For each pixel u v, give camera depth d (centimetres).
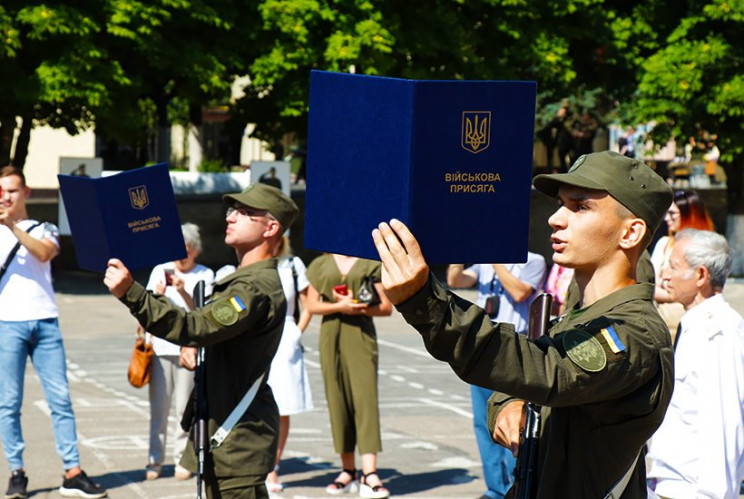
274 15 2100
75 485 729
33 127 2270
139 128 2156
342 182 252
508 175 252
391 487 784
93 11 1988
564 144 3219
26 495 719
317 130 256
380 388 1198
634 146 3244
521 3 2288
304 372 776
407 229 238
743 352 443
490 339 239
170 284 697
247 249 511
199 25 2155
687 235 478
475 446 923
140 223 468
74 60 1927
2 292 706
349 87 251
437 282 240
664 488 456
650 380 260
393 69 2278
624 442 264
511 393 243
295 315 795
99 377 1235
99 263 472
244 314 470
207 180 2669
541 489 274
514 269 711
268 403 493
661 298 601
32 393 1114
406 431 980
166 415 795
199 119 2934
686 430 452
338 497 758
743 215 2461
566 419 272
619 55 2467
